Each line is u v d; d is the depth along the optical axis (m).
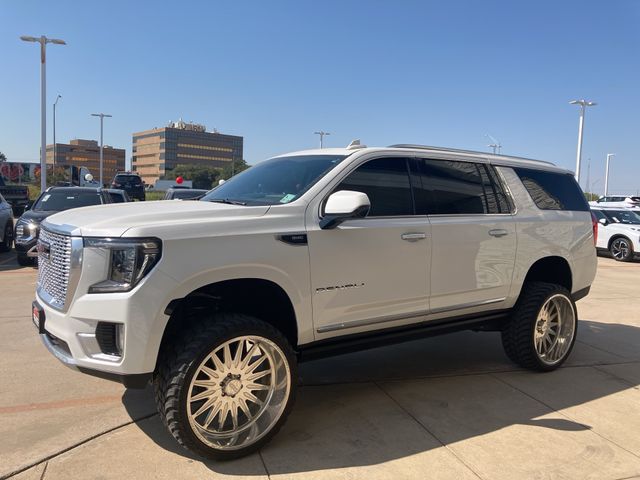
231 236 3.25
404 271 4.00
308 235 3.53
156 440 3.52
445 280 4.27
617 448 3.59
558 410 4.19
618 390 4.64
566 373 5.07
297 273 3.47
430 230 4.14
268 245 3.36
